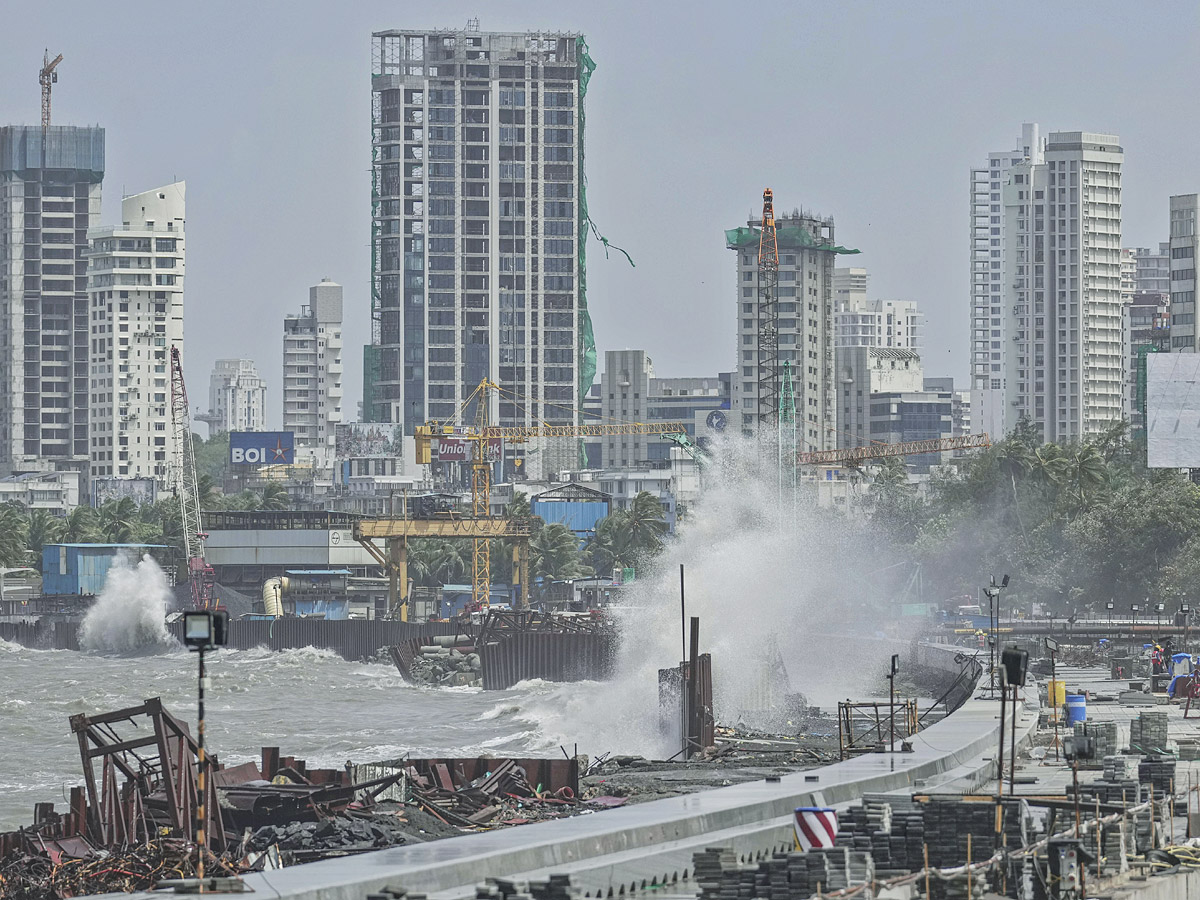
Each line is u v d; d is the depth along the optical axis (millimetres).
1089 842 87562
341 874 76938
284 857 120562
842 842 86562
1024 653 88312
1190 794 116438
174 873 111938
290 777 154250
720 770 172250
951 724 165000
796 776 118125
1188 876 86938
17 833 135875
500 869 83062
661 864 89688
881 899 74938
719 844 94250
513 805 148500
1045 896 79125
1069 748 85750
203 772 74250
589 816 98500
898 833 87750
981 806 87438
